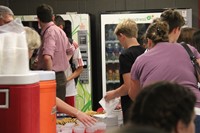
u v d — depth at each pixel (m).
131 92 2.50
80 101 5.49
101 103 2.93
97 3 5.95
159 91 0.93
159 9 5.49
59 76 3.87
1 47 1.57
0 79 1.46
